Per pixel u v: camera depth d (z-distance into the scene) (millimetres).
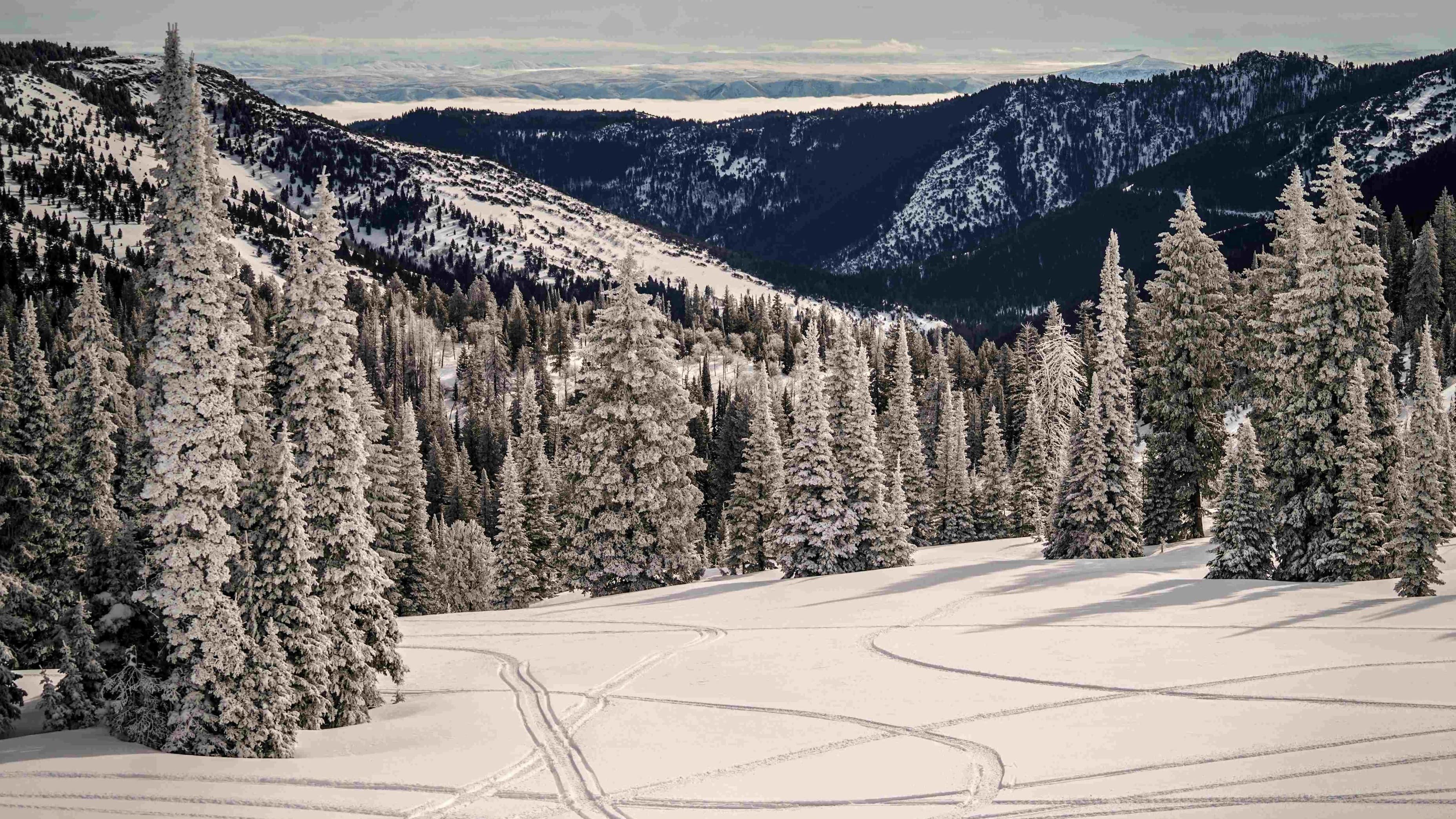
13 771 24469
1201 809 19562
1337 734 23000
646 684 34312
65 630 30453
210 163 28469
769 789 23000
